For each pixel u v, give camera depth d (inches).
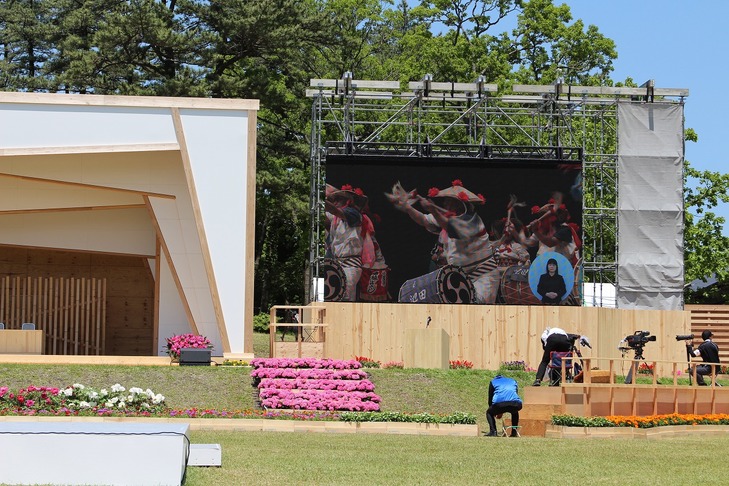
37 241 1298.0
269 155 1971.0
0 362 1019.9
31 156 1211.9
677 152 1409.9
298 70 2012.8
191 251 1242.0
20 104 1188.5
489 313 1268.5
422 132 1907.0
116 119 1200.8
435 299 1323.8
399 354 1258.6
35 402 780.0
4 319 1314.0
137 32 1752.0
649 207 1402.6
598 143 1872.5
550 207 1341.0
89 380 951.6
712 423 857.5
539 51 2246.6
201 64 1866.4
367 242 1323.8
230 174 1210.6
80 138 1196.5
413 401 959.0
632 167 1405.0
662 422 818.2
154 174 1241.4
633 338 1013.2
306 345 1205.1
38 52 2283.5
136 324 1369.3
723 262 1985.7
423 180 1333.7
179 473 468.4
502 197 1337.4
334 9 2113.7
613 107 1566.2
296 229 2130.9
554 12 2212.1
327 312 1258.6
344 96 1430.9
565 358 845.2
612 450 670.5
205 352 1055.0
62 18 2130.9
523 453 645.9
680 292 1400.1
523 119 1868.8
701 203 2022.6
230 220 1208.2
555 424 784.3
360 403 888.3
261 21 1813.5
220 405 910.4
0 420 728.3
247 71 2001.7
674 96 1421.0
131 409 781.9
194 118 1208.2
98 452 465.7
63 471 463.5
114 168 1235.2
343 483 514.9
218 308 1201.4
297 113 2050.9
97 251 1309.1
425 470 566.6
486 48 2154.3
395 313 1264.8
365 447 663.1
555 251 1337.4
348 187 1328.7
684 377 1240.2
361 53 2226.9
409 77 2091.5
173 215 1243.8
